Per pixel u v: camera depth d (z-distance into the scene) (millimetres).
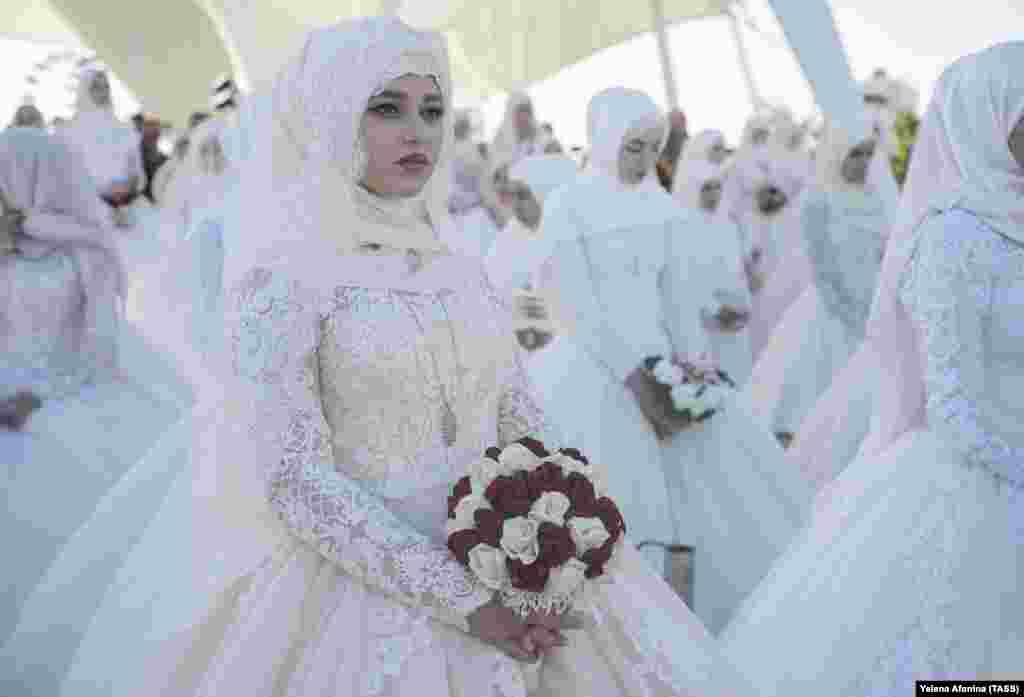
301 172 2586
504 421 2725
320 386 2486
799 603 3330
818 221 7195
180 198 9781
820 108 7305
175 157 11977
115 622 2686
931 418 3285
